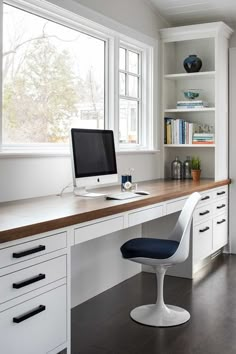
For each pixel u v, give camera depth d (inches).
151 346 103.3
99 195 122.7
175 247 112.8
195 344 104.2
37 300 81.4
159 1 167.5
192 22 185.0
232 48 183.9
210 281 151.4
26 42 119.2
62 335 88.0
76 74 138.9
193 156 192.2
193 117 191.8
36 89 123.3
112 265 146.7
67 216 88.2
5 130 113.6
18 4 114.6
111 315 122.0
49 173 122.5
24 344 78.9
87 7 134.2
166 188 146.3
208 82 187.8
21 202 109.0
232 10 171.9
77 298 130.5
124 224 110.0
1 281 73.8
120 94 161.9
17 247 76.7
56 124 131.3
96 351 101.0
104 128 152.7
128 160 161.9
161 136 183.6
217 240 177.8
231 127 186.7
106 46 151.2
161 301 120.0
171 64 190.4
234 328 112.7
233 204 188.1
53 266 85.4
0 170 107.0
